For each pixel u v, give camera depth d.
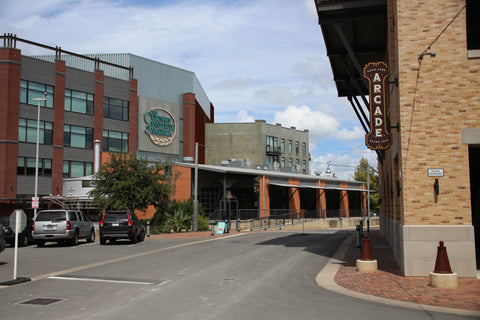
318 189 53.88
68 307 8.09
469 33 14.86
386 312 7.79
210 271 12.77
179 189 40.75
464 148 11.41
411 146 11.67
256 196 44.31
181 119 59.06
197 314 7.55
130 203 32.16
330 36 18.59
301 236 28.61
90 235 25.00
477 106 11.46
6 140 41.69
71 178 44.62
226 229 32.53
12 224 11.19
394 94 13.74
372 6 15.41
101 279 11.31
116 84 51.25
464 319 7.32
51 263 14.73
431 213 11.42
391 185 17.23
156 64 57.53
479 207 22.03
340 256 16.41
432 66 11.75
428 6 11.91
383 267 13.17
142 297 8.99
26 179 43.06
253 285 10.51
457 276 10.81
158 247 20.77
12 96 42.50
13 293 9.52
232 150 73.19
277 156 76.38
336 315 7.54
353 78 19.72
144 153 53.81
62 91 46.16
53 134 45.25
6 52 42.44
